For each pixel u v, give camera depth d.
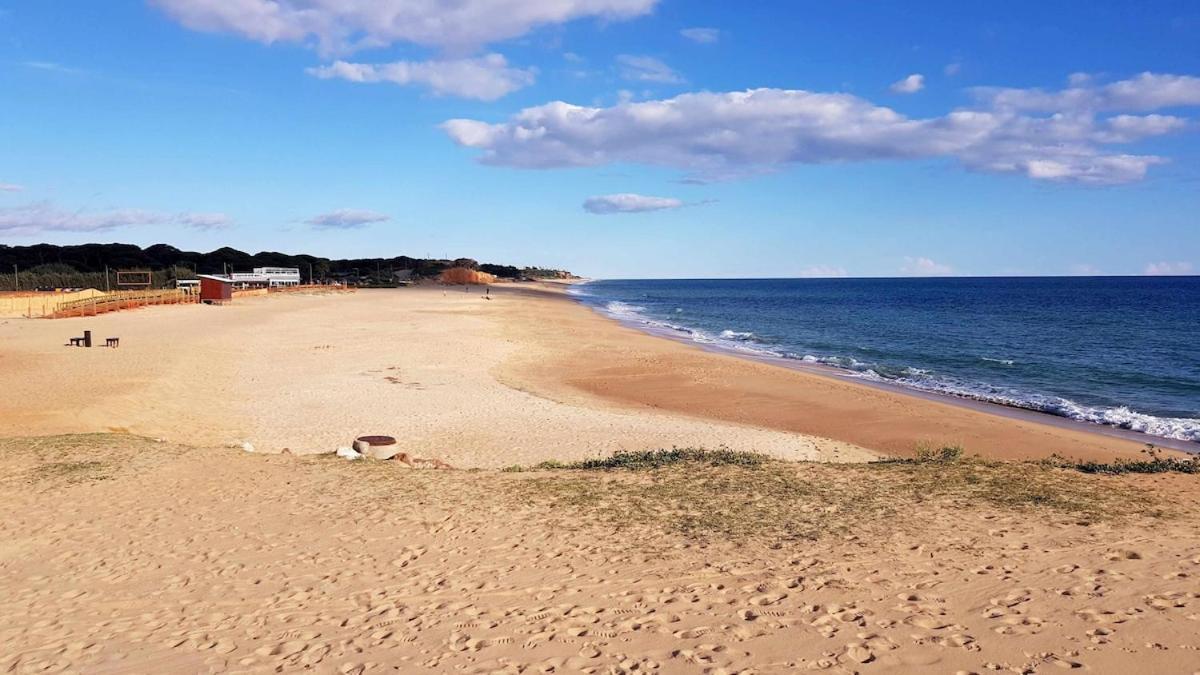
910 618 5.82
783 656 5.27
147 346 31.64
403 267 189.75
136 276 98.69
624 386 25.52
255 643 6.00
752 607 6.21
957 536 7.86
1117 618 5.60
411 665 5.46
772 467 11.74
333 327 44.50
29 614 6.83
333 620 6.41
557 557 7.75
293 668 5.53
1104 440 18.50
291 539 8.69
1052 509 8.70
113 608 6.91
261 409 20.22
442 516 9.40
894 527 8.27
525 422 18.97
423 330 43.34
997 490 9.68
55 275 93.31
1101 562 6.88
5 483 11.40
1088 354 37.00
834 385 26.14
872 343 43.28
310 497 10.48
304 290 102.06
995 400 24.44
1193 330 49.28
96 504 10.31
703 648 5.47
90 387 21.38
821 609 6.09
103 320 45.78
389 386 24.02
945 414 21.41
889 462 12.36
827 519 8.68
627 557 7.64
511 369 28.64
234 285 96.19
